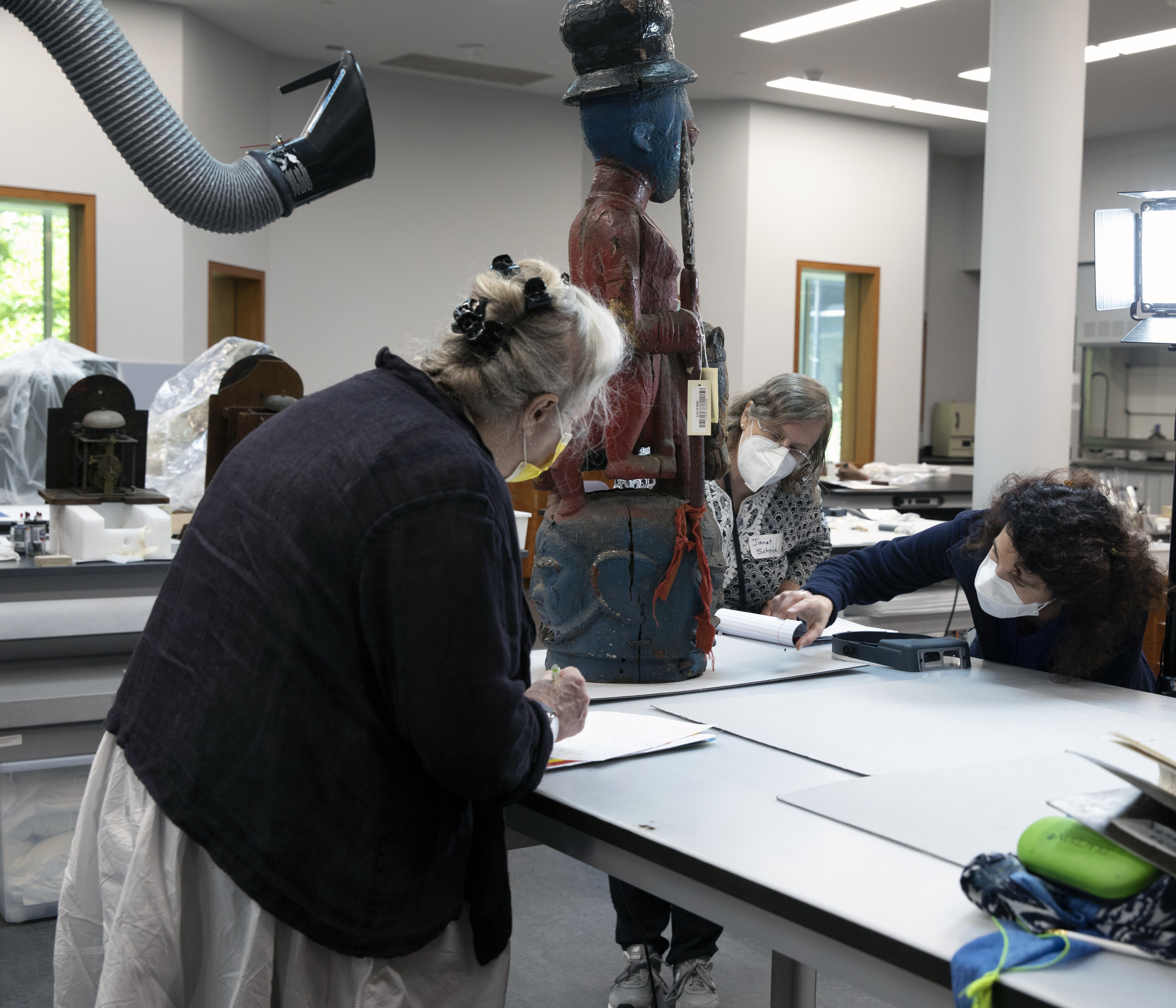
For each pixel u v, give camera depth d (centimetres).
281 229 815
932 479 743
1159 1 675
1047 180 451
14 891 264
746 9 699
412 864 110
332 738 105
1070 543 159
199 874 110
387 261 861
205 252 729
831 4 690
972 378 1164
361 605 103
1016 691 169
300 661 105
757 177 907
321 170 216
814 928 91
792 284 933
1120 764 128
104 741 123
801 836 107
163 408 365
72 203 669
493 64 822
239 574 108
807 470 238
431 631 101
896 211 978
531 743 112
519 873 306
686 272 174
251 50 771
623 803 117
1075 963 81
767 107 906
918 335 1004
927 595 391
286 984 109
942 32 739
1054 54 446
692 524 169
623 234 162
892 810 112
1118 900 84
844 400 1001
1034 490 169
